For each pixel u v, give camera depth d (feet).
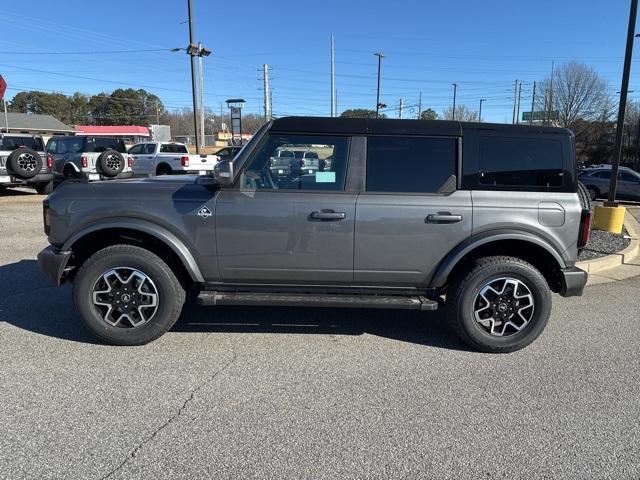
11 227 32.89
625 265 25.55
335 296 14.10
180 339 14.78
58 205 13.84
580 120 189.26
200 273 14.01
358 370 12.98
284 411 10.88
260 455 9.30
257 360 13.46
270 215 13.62
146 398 11.32
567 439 10.00
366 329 15.94
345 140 13.82
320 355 13.88
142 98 397.60
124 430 10.04
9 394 11.36
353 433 10.08
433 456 9.37
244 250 13.79
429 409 11.07
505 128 13.98
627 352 14.42
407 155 13.84
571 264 14.11
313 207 13.61
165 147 73.20
